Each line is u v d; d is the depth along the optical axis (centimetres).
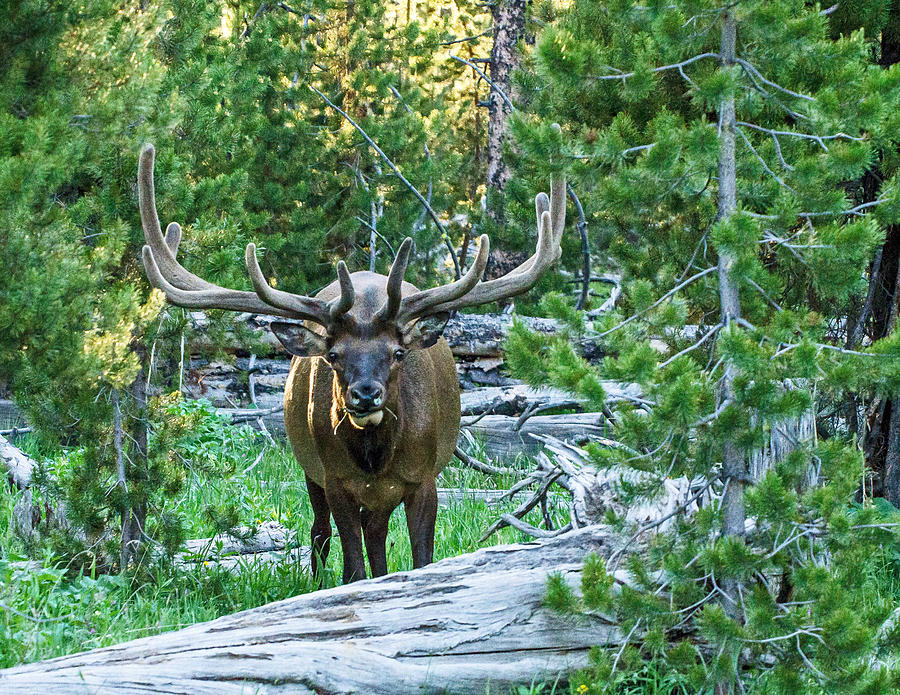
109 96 1048
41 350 976
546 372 799
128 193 1155
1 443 1462
